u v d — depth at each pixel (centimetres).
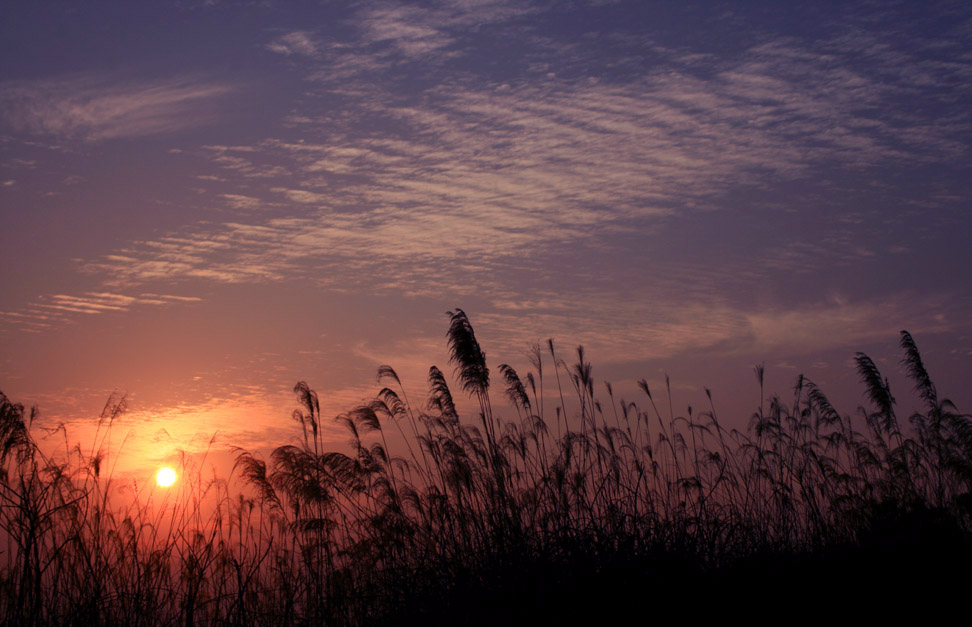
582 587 614
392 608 670
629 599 611
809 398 1150
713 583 649
